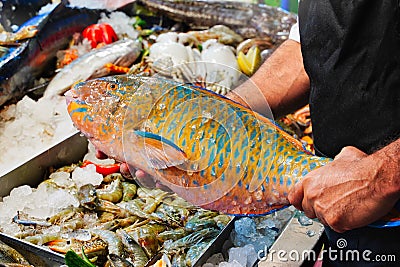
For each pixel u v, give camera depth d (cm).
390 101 147
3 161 186
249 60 220
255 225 161
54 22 227
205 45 239
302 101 168
